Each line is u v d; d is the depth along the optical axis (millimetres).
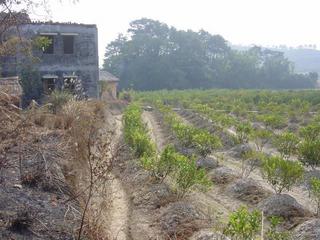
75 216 9297
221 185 13766
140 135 16297
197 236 9117
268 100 47000
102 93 39031
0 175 10859
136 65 81938
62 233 8461
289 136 16812
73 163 12383
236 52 99875
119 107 37438
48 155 12312
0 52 13391
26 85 28969
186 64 83875
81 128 13664
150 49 83188
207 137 16609
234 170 15148
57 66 30125
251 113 32625
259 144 20281
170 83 80750
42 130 14289
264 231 9883
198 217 10250
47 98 23453
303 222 10047
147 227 10211
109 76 45406
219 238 8656
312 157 14758
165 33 88000
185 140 18422
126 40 86375
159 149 20000
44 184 10703
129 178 13562
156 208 11258
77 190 10961
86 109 17734
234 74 92188
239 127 20031
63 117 16281
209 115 28812
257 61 101125
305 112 32531
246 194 12570
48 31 29641
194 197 12430
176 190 12133
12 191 9977
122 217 10930
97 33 31047
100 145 11359
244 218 7988
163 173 12992
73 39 30531
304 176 13945
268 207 11219
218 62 91438
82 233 8609
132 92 55750
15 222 8289
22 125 11844
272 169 12008
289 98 46438
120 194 12555
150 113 38688
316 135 18594
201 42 89000
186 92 62125
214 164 16078
